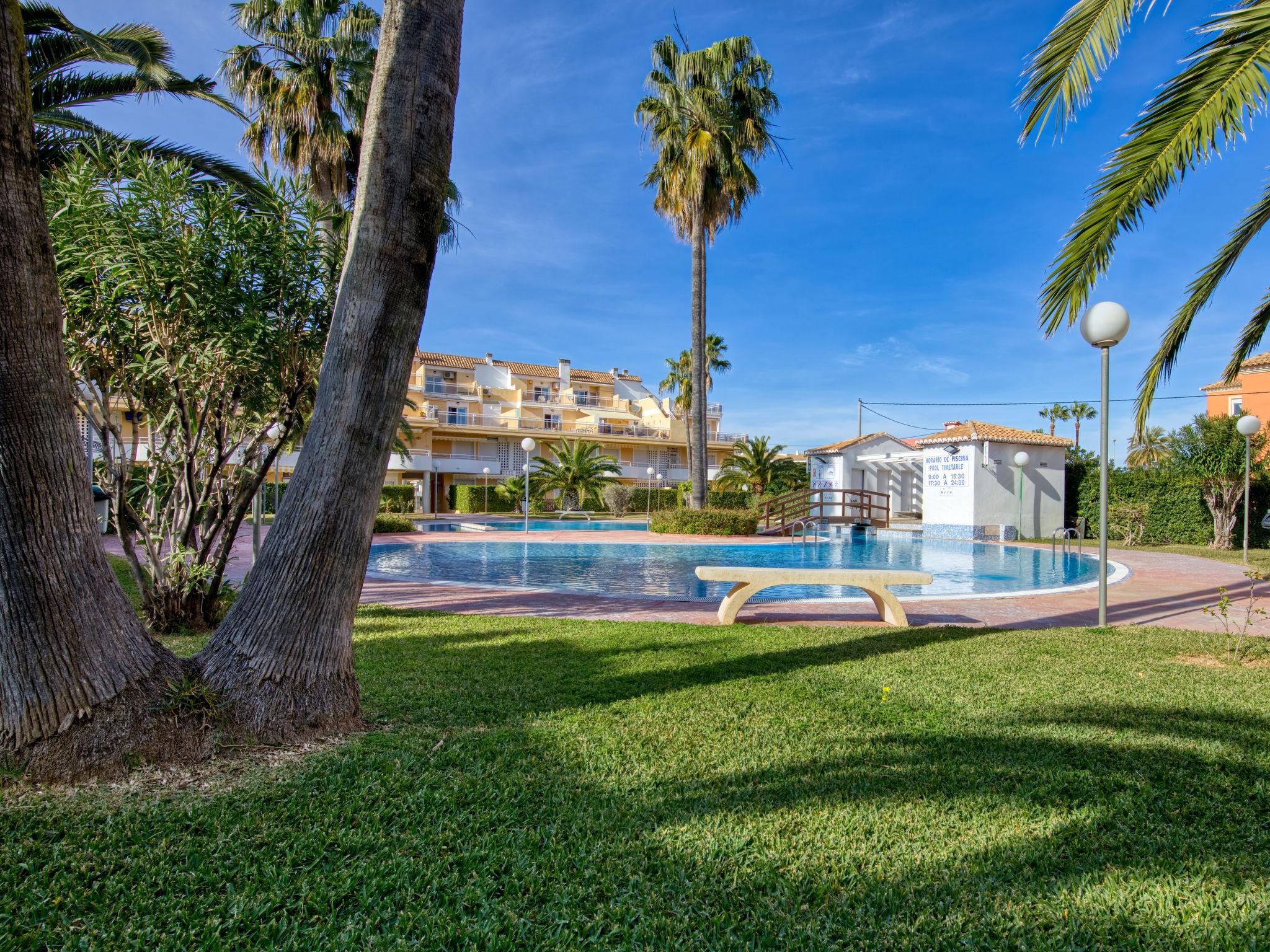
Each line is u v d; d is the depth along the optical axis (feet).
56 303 9.32
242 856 7.98
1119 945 6.64
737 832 8.70
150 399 19.76
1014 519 73.77
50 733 9.45
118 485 19.63
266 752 10.84
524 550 61.46
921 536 77.51
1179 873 7.82
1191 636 21.83
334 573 11.69
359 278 11.29
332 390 11.52
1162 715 13.34
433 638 20.90
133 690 10.09
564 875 7.73
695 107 65.57
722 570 24.16
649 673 16.58
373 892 7.37
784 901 7.30
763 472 114.01
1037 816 9.14
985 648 19.63
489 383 179.42
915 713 13.46
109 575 10.22
